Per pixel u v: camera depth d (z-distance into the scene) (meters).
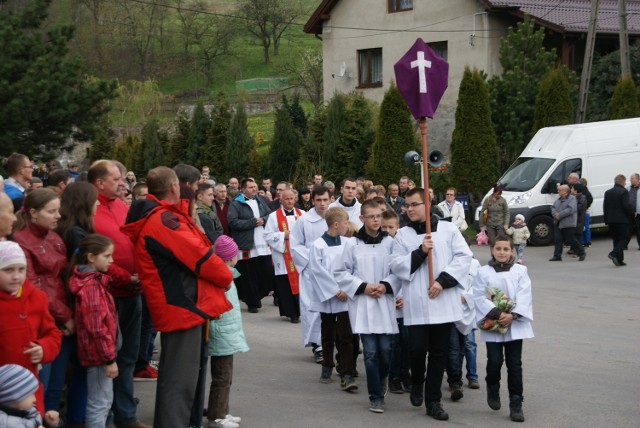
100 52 66.88
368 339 7.74
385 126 27.42
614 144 23.39
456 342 8.06
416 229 7.62
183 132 39.06
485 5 31.55
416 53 7.87
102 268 6.17
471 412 7.70
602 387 8.55
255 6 71.81
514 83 28.30
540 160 23.45
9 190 8.27
